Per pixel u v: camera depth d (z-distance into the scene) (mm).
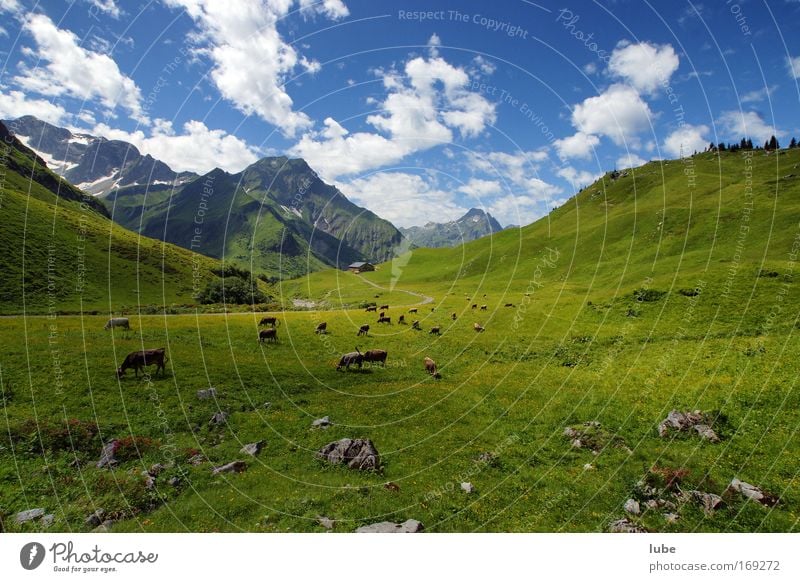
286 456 16672
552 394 24406
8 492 13289
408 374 28891
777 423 18203
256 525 12391
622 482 15047
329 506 13359
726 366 25156
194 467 15398
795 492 14070
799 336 28141
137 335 32594
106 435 17156
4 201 74000
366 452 16203
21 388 20484
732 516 13164
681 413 19422
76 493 13414
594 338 35812
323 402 22828
